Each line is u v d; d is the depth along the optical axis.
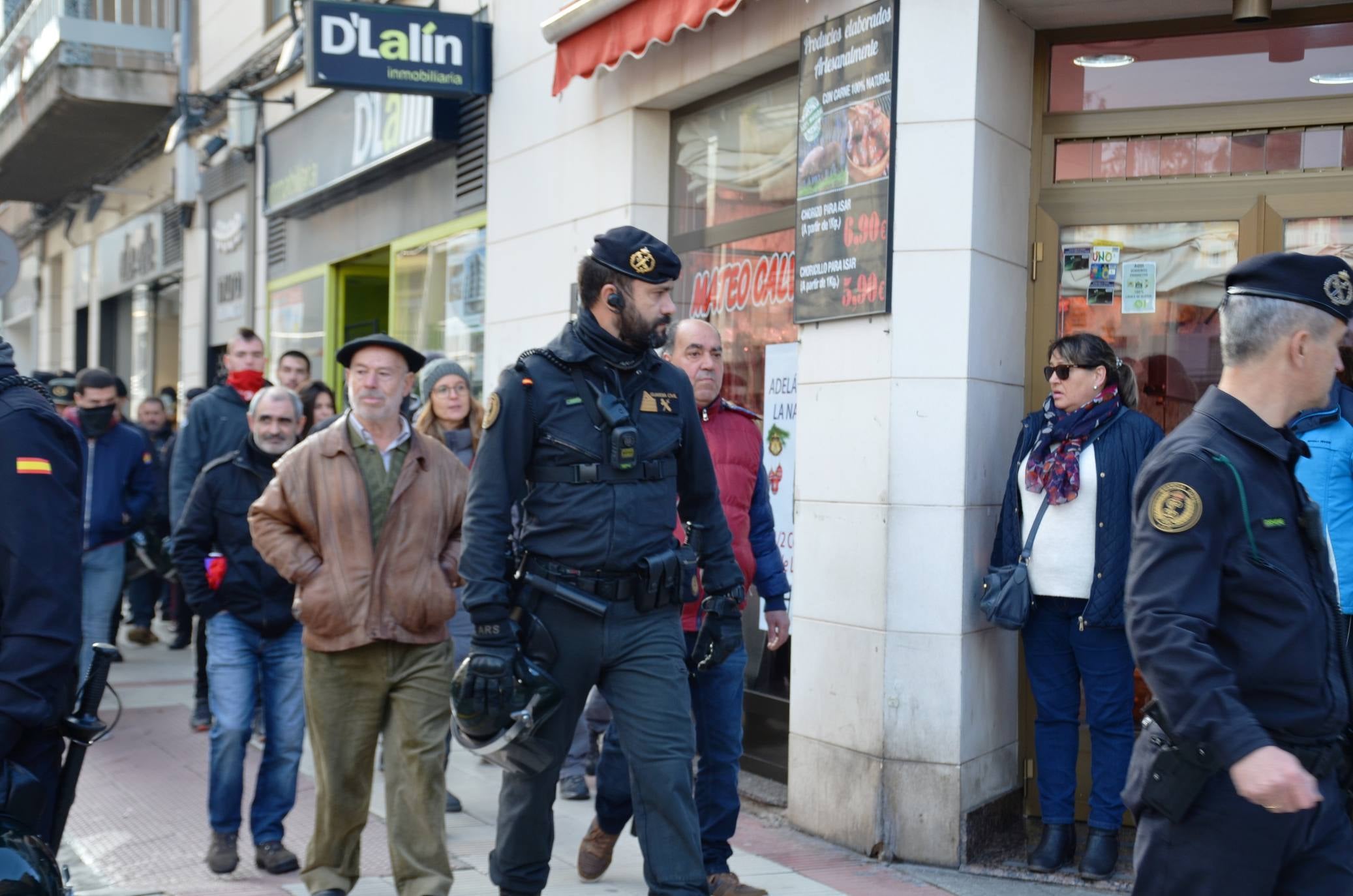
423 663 4.12
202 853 5.12
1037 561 4.78
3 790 2.46
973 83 4.87
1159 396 5.19
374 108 9.72
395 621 4.05
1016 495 4.89
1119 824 4.73
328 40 7.80
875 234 5.05
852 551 5.16
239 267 13.34
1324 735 2.51
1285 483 2.59
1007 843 5.14
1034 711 5.33
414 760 4.06
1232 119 5.04
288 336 12.15
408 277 9.69
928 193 4.94
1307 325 2.56
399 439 4.22
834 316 5.25
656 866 3.34
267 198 12.34
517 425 3.40
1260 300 2.60
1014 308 5.20
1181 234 5.14
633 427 3.43
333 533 4.07
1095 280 5.26
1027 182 5.25
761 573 4.68
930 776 4.93
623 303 3.43
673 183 6.89
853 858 5.03
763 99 6.21
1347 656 2.59
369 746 4.15
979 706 5.02
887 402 5.02
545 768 3.45
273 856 4.82
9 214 24.36
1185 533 2.49
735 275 6.42
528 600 3.42
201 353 14.42
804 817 5.38
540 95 7.66
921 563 4.95
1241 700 2.50
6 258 8.08
